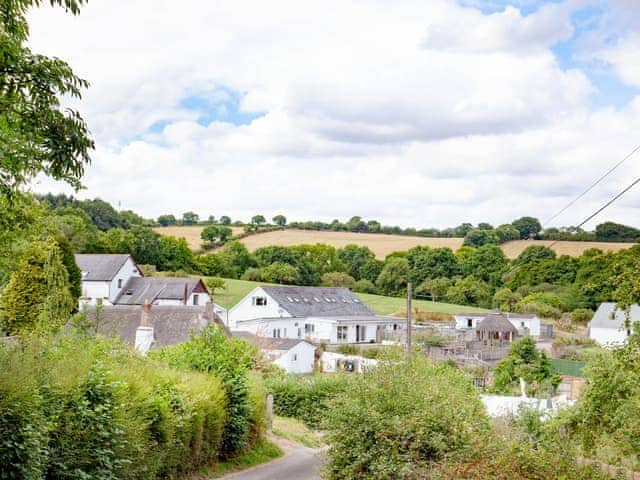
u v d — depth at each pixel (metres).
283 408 29.44
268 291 69.31
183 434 13.63
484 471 11.38
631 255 11.57
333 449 14.30
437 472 12.18
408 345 29.91
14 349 9.93
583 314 68.56
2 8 9.48
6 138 10.62
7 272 18.78
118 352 14.54
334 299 75.00
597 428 12.72
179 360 17.22
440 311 82.44
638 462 11.30
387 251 112.12
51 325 14.98
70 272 44.19
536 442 12.65
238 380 17.59
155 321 36.66
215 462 16.41
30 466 8.31
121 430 10.48
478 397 17.88
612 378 12.40
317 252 109.56
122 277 66.81
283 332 65.81
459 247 106.81
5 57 9.08
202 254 112.44
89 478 9.70
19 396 8.31
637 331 11.48
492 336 63.84
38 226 17.89
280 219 141.38
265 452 19.53
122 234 90.06
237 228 131.50
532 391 28.88
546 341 61.50
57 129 9.61
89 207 110.94
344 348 56.97
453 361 46.41
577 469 11.18
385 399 14.40
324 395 28.53
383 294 99.75
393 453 13.30
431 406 14.16
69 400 9.64
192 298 65.56
